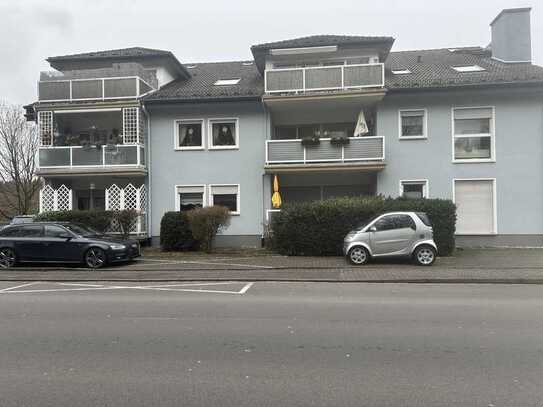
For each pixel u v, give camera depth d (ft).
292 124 69.77
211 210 55.88
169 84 74.74
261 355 17.31
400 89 59.98
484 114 60.95
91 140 70.28
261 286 34.37
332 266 43.47
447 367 15.84
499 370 15.52
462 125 61.72
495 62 69.77
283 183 68.90
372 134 66.28
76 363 16.56
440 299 28.32
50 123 66.49
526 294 30.17
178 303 27.58
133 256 49.01
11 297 30.22
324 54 67.05
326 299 28.55
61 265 48.80
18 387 14.34
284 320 22.86
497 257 48.34
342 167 60.85
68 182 69.41
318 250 51.98
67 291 32.68
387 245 43.83
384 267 42.60
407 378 14.84
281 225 53.31
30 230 48.34
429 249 43.34
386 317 23.38
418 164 61.87
